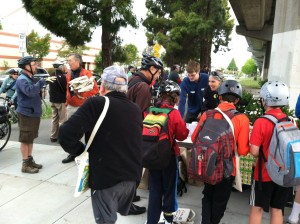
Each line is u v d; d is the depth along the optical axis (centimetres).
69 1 1363
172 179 344
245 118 308
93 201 266
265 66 4609
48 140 748
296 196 376
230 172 296
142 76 382
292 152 275
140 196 452
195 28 2242
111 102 260
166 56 2609
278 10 854
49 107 1230
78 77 558
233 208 424
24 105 507
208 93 495
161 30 2655
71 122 249
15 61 3794
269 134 296
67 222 382
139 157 271
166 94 339
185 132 331
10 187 474
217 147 289
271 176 290
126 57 1792
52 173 531
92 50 4516
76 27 1424
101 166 254
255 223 322
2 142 705
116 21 1498
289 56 789
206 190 329
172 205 349
